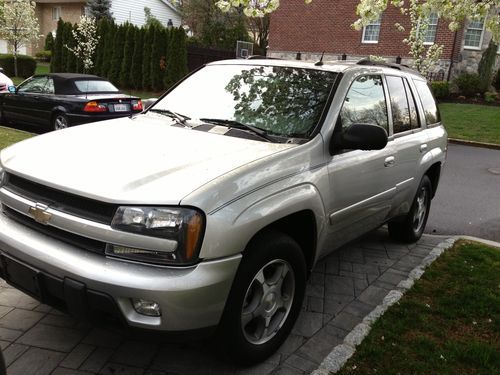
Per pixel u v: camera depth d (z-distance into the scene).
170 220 2.45
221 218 2.55
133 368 2.98
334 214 3.54
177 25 42.41
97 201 2.55
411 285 4.23
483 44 23.41
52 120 10.86
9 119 11.95
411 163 4.79
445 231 6.42
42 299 2.72
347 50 25.95
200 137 3.34
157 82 22.39
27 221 2.88
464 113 18.61
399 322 3.60
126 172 2.69
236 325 2.77
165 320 2.44
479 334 3.55
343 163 3.57
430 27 23.23
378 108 4.27
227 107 3.83
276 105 3.70
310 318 3.70
